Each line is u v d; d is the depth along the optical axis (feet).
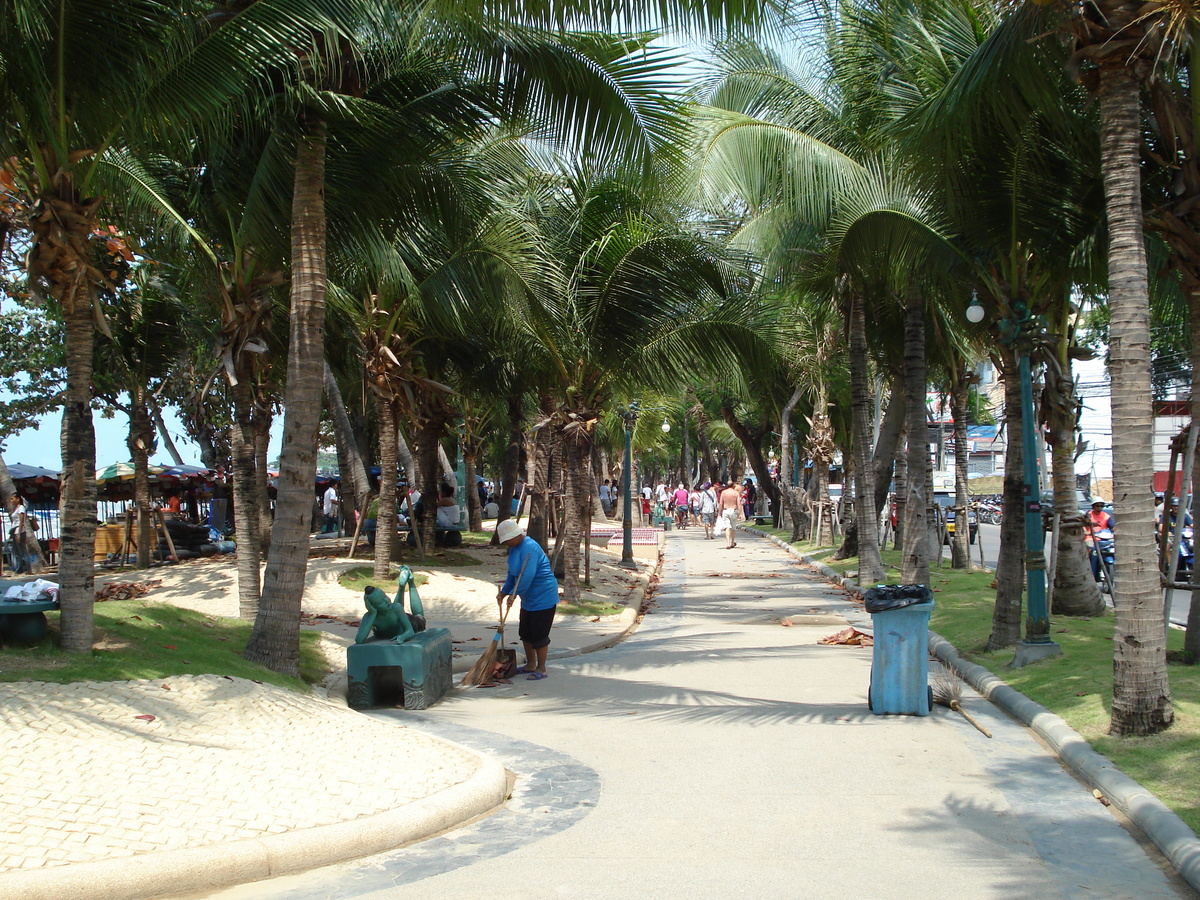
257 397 60.85
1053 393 38.99
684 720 25.84
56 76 23.40
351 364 70.49
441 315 49.65
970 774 20.36
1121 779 18.56
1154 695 21.13
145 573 54.80
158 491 92.43
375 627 28.66
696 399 134.72
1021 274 35.60
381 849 15.96
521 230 46.21
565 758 21.97
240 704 22.21
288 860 15.01
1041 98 27.02
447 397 69.10
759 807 18.21
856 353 60.54
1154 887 14.32
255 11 25.34
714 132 41.50
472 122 32.27
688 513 171.83
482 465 177.68
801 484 140.56
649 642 42.22
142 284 55.36
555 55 30.55
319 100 28.07
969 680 31.01
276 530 28.76
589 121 31.91
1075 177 32.53
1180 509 28.12
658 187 33.78
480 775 19.15
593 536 108.58
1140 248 21.98
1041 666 29.48
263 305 38.75
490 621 47.55
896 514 84.64
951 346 62.80
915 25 34.60
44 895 13.06
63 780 16.57
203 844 14.88
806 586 65.87
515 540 33.19
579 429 51.85
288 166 29.84
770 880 14.57
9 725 18.38
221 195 32.76
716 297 49.47
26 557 65.57
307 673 30.09
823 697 28.96
